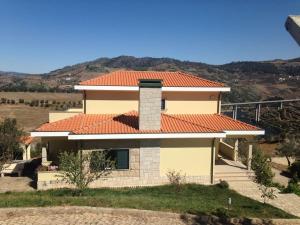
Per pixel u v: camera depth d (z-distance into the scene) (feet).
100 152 67.21
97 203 48.73
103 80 84.12
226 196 63.52
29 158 109.91
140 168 69.92
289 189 70.08
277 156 131.44
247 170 76.89
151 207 48.47
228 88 85.20
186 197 61.67
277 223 45.50
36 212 44.98
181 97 85.61
